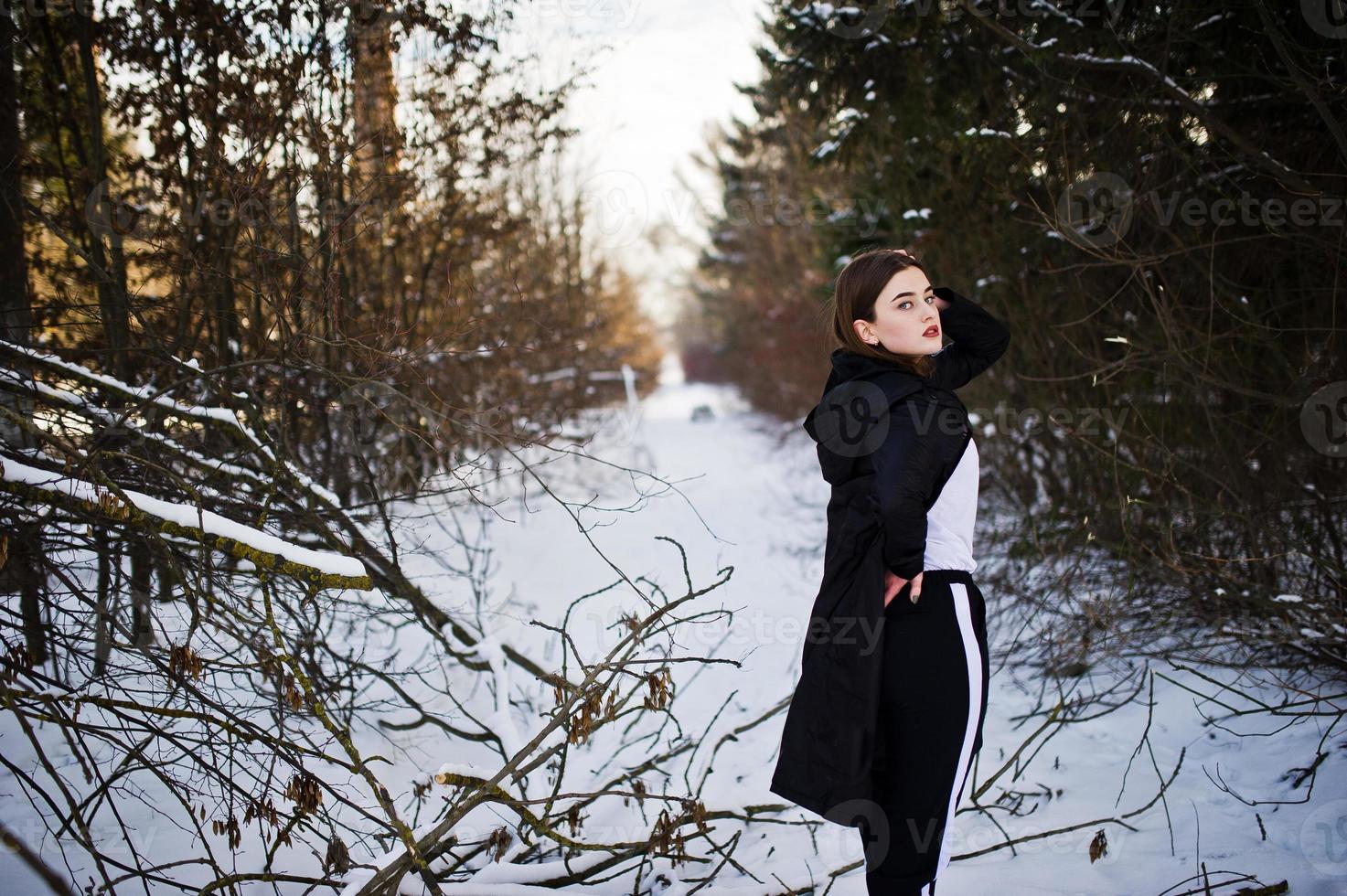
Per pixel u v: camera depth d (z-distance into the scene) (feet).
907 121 17.94
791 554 22.35
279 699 8.56
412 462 16.24
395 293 19.63
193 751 8.30
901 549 6.29
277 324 11.57
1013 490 21.33
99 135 12.84
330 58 13.76
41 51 13.24
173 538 10.07
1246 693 11.32
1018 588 15.66
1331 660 10.84
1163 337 14.10
